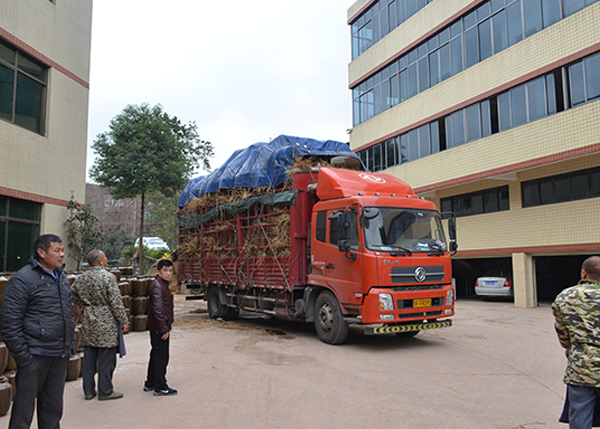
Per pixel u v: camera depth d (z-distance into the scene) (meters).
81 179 15.09
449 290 8.55
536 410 4.95
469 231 18.27
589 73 13.16
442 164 18.53
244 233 11.26
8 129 11.95
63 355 3.97
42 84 13.55
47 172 13.41
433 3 19.17
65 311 4.00
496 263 20.02
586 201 13.80
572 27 13.58
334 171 9.23
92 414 4.89
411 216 8.68
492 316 12.94
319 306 9.08
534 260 15.98
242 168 11.23
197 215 13.45
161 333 5.55
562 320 3.57
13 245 12.27
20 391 3.71
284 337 9.66
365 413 4.86
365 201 8.27
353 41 24.83
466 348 8.29
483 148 16.62
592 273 3.54
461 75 17.72
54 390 3.99
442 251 8.73
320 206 9.14
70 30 14.62
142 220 22.25
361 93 24.27
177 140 21.81
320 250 9.00
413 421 4.62
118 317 5.44
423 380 6.13
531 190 15.77
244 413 4.88
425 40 19.70
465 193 18.81
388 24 22.03
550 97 14.31
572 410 3.45
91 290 5.45
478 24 17.12
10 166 11.99
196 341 9.13
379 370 6.68
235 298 11.99
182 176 21.55
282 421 4.64
